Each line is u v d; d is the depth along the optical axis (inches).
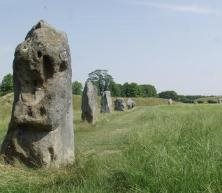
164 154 342.3
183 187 300.4
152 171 325.7
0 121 986.1
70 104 477.1
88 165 395.9
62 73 450.0
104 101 1688.0
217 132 479.2
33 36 444.8
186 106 1599.4
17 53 443.2
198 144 368.8
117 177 348.2
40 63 437.1
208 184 295.7
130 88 4180.6
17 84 451.5
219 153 338.0
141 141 452.1
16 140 448.5
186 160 328.8
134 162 351.6
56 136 451.2
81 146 589.0
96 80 3612.2
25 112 443.2
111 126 887.7
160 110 1240.2
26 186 354.3
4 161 446.6
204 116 665.0
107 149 554.3
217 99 3238.2
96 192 325.4
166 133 478.9
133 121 946.1
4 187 344.5
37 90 443.8
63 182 366.6
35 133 446.6
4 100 1366.9
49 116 439.5
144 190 308.8
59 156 453.1
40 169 434.6
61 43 446.9
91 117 1004.6
